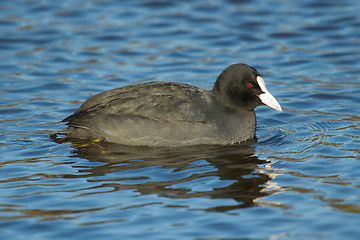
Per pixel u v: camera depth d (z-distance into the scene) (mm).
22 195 11188
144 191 11289
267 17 24328
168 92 14414
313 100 17688
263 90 14570
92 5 25516
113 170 12422
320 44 22094
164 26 23609
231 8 25359
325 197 10906
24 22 23594
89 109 14398
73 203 10805
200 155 13414
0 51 21359
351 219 10000
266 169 12445
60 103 17359
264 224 9922
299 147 13875
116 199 10938
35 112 16562
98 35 22750
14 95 17922
